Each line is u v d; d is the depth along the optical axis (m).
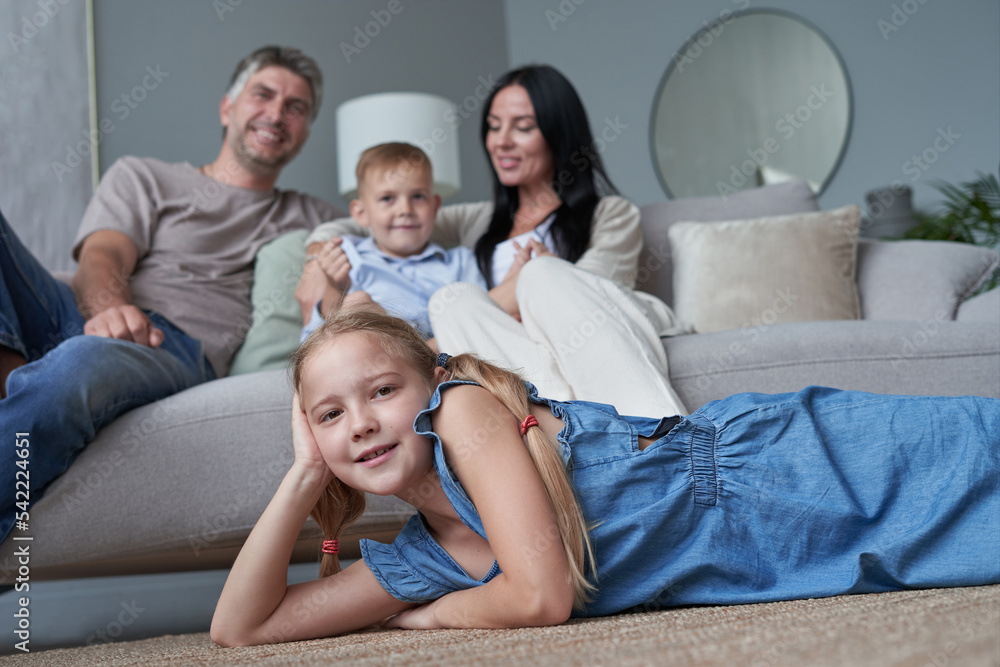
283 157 2.16
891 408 0.94
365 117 2.93
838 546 0.88
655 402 1.17
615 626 0.71
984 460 0.87
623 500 0.89
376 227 1.81
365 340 0.89
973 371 1.32
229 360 1.89
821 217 1.90
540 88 1.93
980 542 0.84
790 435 0.93
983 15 3.21
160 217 1.99
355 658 0.65
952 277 1.73
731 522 0.89
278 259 1.97
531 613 0.77
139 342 1.40
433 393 0.93
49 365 1.24
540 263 1.36
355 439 0.87
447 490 0.87
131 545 1.28
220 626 0.90
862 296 1.85
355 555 1.35
